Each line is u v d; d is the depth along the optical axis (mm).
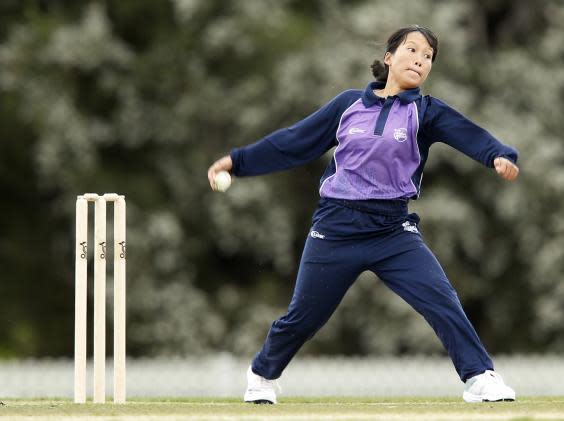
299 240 68062
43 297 69625
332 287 20609
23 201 70188
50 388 36531
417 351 63531
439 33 65125
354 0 69125
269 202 64500
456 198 65000
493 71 68125
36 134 65250
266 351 21312
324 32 66188
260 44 65312
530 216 64562
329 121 20938
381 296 62594
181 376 40438
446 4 66688
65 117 63000
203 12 65938
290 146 21016
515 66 68000
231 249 65312
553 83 68062
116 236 20703
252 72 65750
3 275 69312
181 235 64188
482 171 65188
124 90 65188
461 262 67062
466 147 20453
